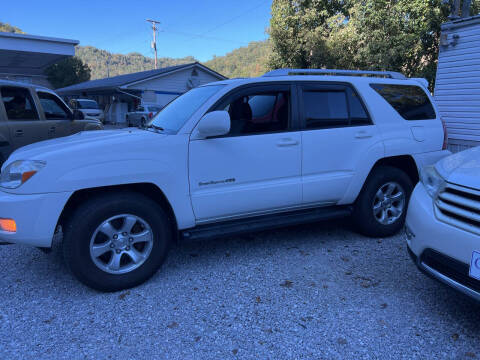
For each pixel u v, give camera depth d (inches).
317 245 160.9
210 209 131.9
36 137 233.5
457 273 95.2
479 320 106.3
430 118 173.2
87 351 94.2
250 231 139.2
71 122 257.6
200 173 128.4
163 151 122.9
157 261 127.0
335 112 151.9
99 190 121.3
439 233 98.5
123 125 1053.2
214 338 99.1
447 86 341.4
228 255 151.6
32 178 110.4
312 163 146.2
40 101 240.4
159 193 129.3
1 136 213.0
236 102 135.0
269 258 148.1
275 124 140.8
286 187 141.9
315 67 862.5
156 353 93.4
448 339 97.7
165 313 110.7
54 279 132.8
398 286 125.3
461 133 335.0
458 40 325.7
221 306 114.1
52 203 111.3
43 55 595.5
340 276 132.4
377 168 163.0
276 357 91.7
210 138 129.0
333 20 874.8
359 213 161.8
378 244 161.5
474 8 666.2
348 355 92.0
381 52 657.6
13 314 110.7
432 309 111.6
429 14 650.2
